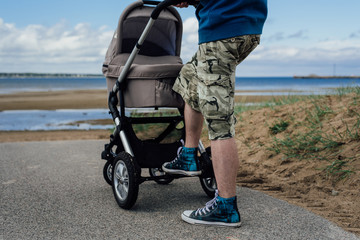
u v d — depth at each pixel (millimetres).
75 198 2742
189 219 2184
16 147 5215
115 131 2688
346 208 2396
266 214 2344
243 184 3082
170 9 3045
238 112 5965
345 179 2770
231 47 1931
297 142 3553
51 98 23141
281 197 2717
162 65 2465
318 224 2166
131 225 2176
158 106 2570
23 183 3201
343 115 3734
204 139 5254
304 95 5852
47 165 3973
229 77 2002
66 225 2184
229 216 2092
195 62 2283
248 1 1925
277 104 5910
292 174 3127
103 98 23156
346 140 3225
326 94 5016
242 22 1912
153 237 1993
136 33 3072
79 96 25875
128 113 7000
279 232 2049
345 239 1958
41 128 9336
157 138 2904
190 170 2377
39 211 2443
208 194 2715
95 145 5344
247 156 3771
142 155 2547
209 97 1995
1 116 12516
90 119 11344
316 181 2906
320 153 3238
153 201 2672
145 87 2504
